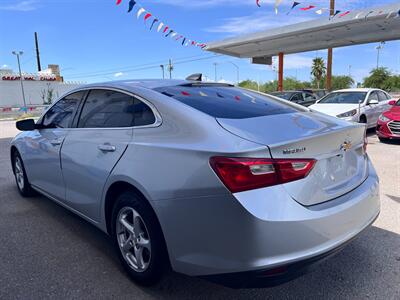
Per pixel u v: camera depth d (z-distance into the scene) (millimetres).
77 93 3854
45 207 4781
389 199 4785
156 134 2715
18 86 50469
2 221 4301
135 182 2652
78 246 3631
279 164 2221
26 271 3154
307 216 2229
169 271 3033
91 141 3266
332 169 2562
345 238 2443
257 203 2146
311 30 15641
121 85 3301
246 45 19141
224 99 3104
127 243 2963
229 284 2303
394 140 9742
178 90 3154
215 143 2334
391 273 3014
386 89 52750
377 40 18047
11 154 5309
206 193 2260
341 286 2854
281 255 2166
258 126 2541
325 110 10703
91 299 2748
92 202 3277
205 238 2305
